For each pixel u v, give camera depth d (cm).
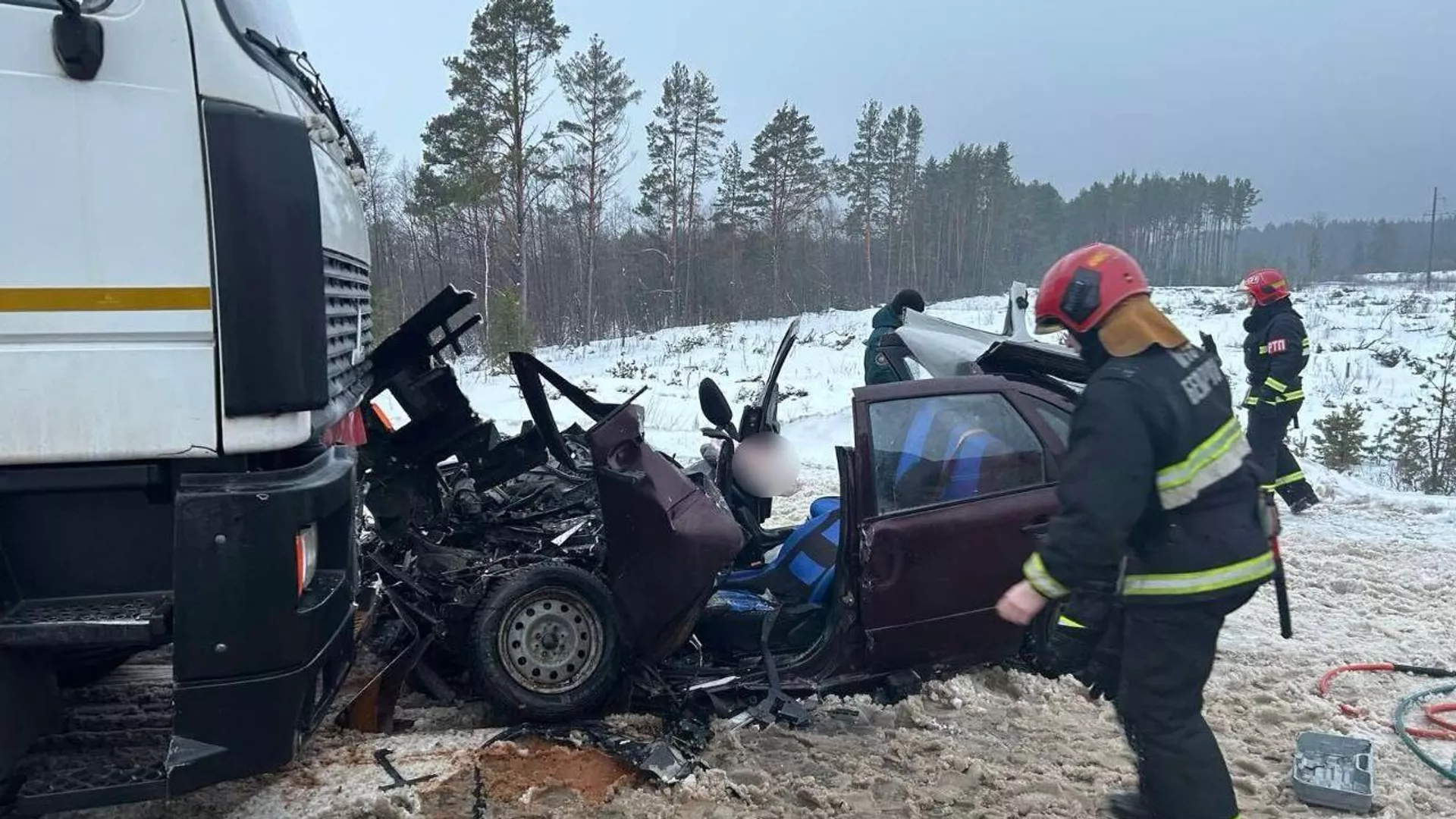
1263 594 627
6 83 241
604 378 1930
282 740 268
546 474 567
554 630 401
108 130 246
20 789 254
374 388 476
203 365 255
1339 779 361
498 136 3259
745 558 498
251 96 261
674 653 448
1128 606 298
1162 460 285
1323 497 920
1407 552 726
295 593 265
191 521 253
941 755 391
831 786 365
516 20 3178
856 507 411
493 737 388
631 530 399
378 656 459
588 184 3906
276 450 281
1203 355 298
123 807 330
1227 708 448
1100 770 381
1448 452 1097
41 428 247
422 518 488
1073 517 273
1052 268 308
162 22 249
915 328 578
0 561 261
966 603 417
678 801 351
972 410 435
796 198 4984
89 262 247
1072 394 464
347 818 328
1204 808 287
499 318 2198
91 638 254
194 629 254
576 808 342
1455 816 356
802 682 420
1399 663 507
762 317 4572
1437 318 2719
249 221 256
